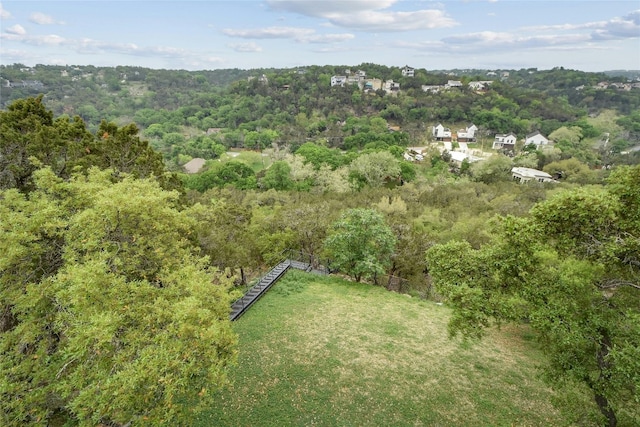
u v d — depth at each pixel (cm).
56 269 921
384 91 13125
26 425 686
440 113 11094
